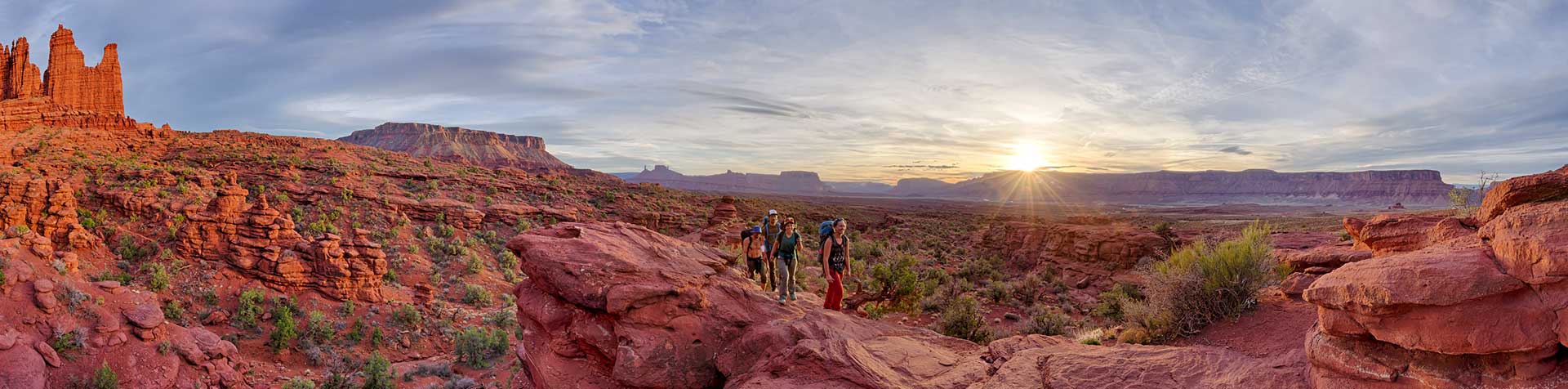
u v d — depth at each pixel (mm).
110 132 107875
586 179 131000
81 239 47094
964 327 21172
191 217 46562
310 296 41656
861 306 24078
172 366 27625
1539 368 4500
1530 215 4859
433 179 95375
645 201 113312
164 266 43000
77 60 129875
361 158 114625
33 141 94062
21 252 29688
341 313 40656
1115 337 9672
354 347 37594
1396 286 4855
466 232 72312
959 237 95312
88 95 129875
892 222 115062
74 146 94188
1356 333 5207
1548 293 4445
